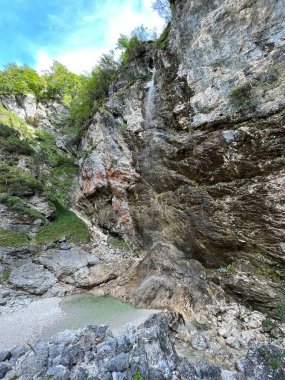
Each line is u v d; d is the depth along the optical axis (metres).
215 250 9.73
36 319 9.23
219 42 9.46
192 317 9.23
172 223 11.62
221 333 8.27
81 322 8.94
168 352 6.97
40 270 12.05
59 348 6.91
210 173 9.45
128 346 7.08
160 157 11.93
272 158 7.45
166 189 12.00
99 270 12.81
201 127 9.56
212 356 7.32
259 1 8.31
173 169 11.30
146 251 13.52
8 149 19.84
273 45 7.72
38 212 15.32
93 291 11.82
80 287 11.88
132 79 15.55
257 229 8.11
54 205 16.84
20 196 15.53
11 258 12.09
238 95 8.29
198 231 10.19
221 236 9.28
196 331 8.46
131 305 10.48
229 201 8.77
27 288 11.08
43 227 14.87
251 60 8.25
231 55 8.94
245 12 8.73
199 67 10.02
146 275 11.82
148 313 9.37
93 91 19.50
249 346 7.45
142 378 6.07
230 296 9.37
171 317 8.50
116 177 15.00
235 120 8.36
